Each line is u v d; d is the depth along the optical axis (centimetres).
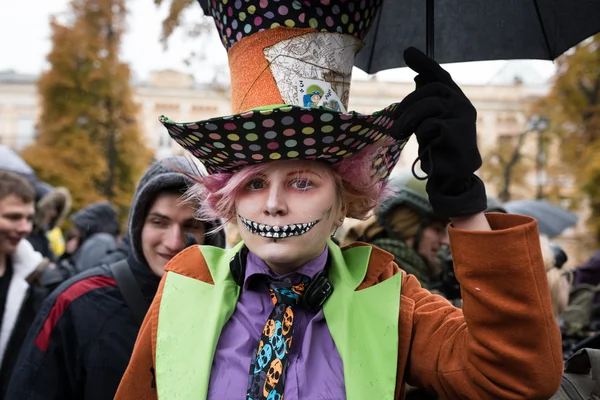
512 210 532
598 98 1642
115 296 211
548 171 1825
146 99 2678
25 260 280
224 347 135
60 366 207
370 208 146
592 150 1628
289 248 131
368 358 130
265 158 129
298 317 137
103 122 2283
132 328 207
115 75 2288
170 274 149
